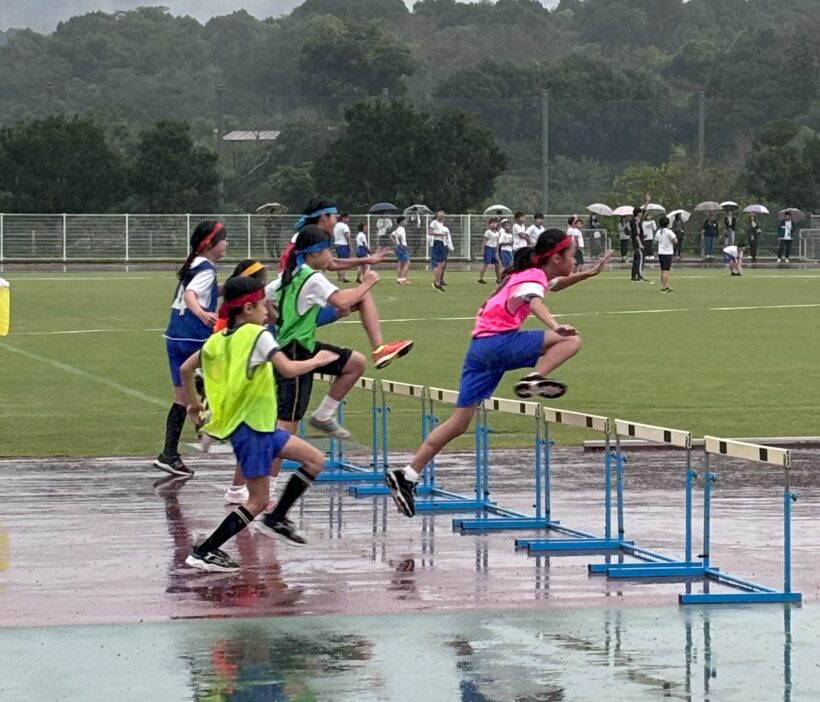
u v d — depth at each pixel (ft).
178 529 36.50
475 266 205.77
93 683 23.75
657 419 56.39
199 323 43.32
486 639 26.35
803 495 41.24
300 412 37.19
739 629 27.04
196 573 31.68
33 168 234.99
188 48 502.79
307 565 32.55
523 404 37.52
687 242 242.58
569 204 337.52
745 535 35.91
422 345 83.56
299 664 24.77
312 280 36.70
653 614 28.17
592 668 24.59
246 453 31.40
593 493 41.86
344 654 25.38
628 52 495.41
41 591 30.01
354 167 247.91
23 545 34.47
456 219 221.05
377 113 249.34
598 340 87.35
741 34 444.14
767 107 364.79
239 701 22.85
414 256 214.69
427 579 31.17
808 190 255.09
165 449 44.32
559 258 34.96
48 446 50.62
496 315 34.37
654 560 32.68
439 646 25.90
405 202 247.70
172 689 23.44
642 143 369.50
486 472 39.83
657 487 42.70
